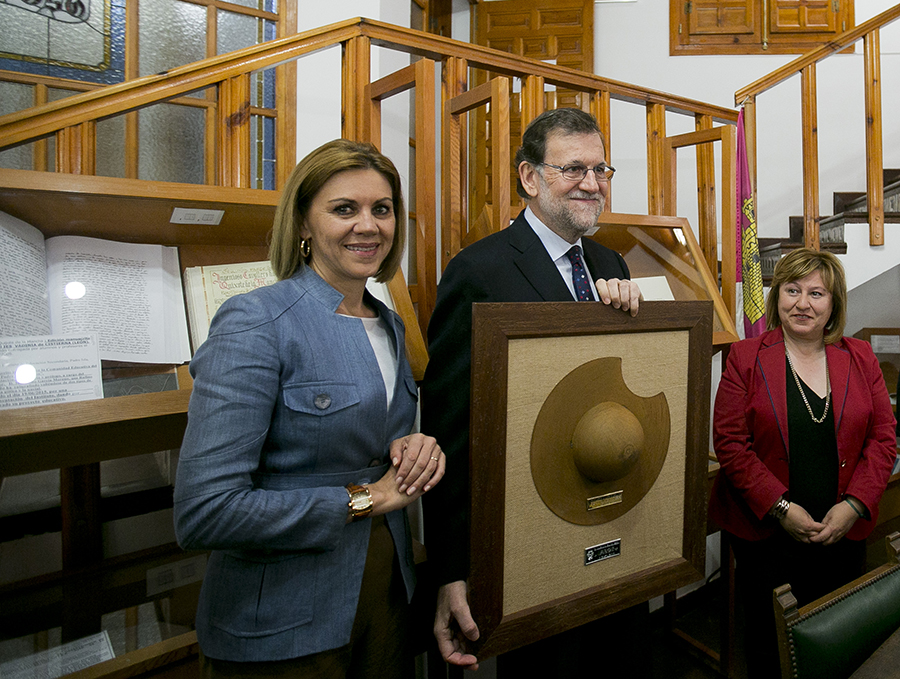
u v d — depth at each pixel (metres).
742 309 2.50
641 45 3.92
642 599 1.06
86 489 1.68
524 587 0.95
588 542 1.01
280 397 0.77
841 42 2.57
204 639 0.80
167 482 1.89
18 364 0.88
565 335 0.95
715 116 2.36
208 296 1.12
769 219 3.91
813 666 0.96
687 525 1.12
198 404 0.73
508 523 0.92
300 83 2.38
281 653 0.77
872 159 2.61
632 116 3.91
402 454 0.84
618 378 1.02
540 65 1.77
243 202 1.10
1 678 1.12
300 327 0.80
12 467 0.98
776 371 1.60
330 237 0.83
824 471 1.54
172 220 1.09
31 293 0.93
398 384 0.90
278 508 0.73
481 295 1.06
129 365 0.99
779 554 1.57
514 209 1.57
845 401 1.55
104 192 0.96
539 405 0.94
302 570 0.79
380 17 2.52
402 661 0.93
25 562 1.62
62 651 1.20
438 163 3.35
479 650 0.90
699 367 1.11
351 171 0.83
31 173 0.91
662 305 1.05
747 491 1.53
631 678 1.22
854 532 1.53
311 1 2.41
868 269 2.65
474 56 1.64
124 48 2.11
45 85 1.99
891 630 1.07
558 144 1.14
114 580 1.53
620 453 0.95
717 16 3.88
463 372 1.01
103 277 1.02
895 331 3.34
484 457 0.88
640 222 1.80
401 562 0.94
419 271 1.41
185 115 2.23
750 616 1.62
